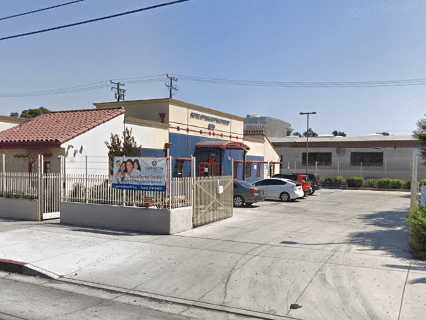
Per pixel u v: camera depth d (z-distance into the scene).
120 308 7.40
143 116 29.81
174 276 9.27
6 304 7.43
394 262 10.09
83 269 9.84
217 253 11.16
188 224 14.89
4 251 11.37
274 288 8.33
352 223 17.48
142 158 14.68
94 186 15.70
